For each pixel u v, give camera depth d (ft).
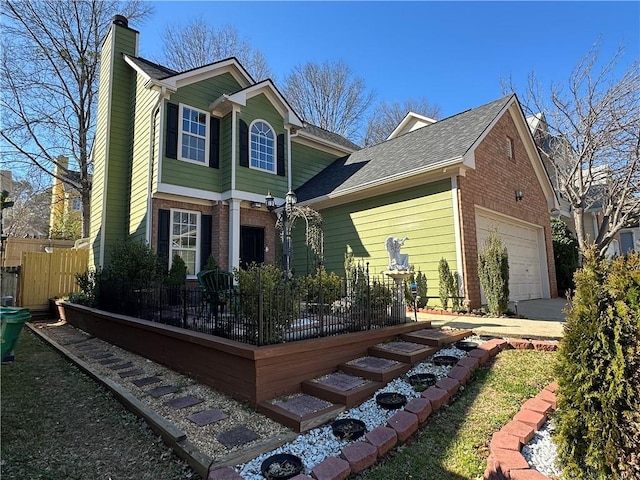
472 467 8.66
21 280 36.81
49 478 8.41
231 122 34.06
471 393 12.57
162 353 17.71
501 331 18.99
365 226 33.47
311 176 45.93
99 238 34.45
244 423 11.03
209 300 16.17
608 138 36.99
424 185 29.37
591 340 7.86
